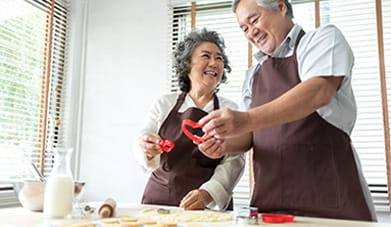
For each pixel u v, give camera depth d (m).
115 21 2.65
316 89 1.00
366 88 2.06
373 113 2.02
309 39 1.16
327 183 1.14
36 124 2.31
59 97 2.55
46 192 0.99
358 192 1.11
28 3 2.30
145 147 1.38
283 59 1.29
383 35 2.07
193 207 1.21
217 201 1.31
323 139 1.17
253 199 1.28
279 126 1.25
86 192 2.49
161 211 1.07
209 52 1.61
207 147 1.33
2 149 2.05
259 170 1.28
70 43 2.61
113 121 2.52
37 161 2.31
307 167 1.17
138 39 2.57
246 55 2.34
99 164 2.50
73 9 2.65
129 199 2.39
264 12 1.28
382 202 1.93
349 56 1.08
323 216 1.13
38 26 2.38
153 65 2.49
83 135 2.57
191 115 1.58
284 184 1.20
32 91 2.32
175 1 2.50
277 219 0.95
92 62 2.65
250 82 1.49
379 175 1.99
